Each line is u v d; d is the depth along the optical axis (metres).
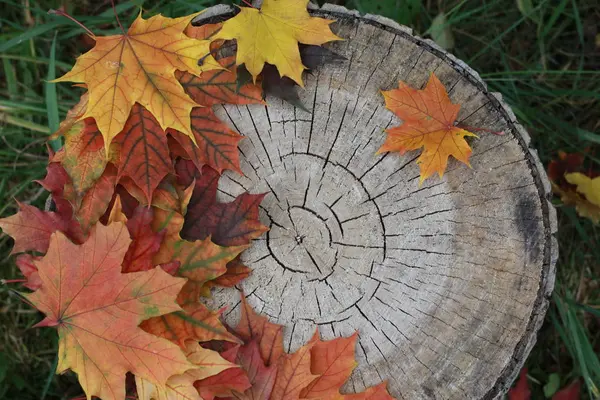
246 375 1.05
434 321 1.09
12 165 1.32
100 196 1.05
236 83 1.06
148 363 1.02
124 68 1.04
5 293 1.33
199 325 1.04
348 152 1.09
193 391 1.03
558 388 1.31
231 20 1.04
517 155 1.08
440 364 1.09
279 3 1.05
